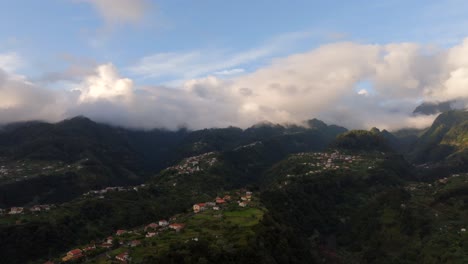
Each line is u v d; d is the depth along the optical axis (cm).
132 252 18775
